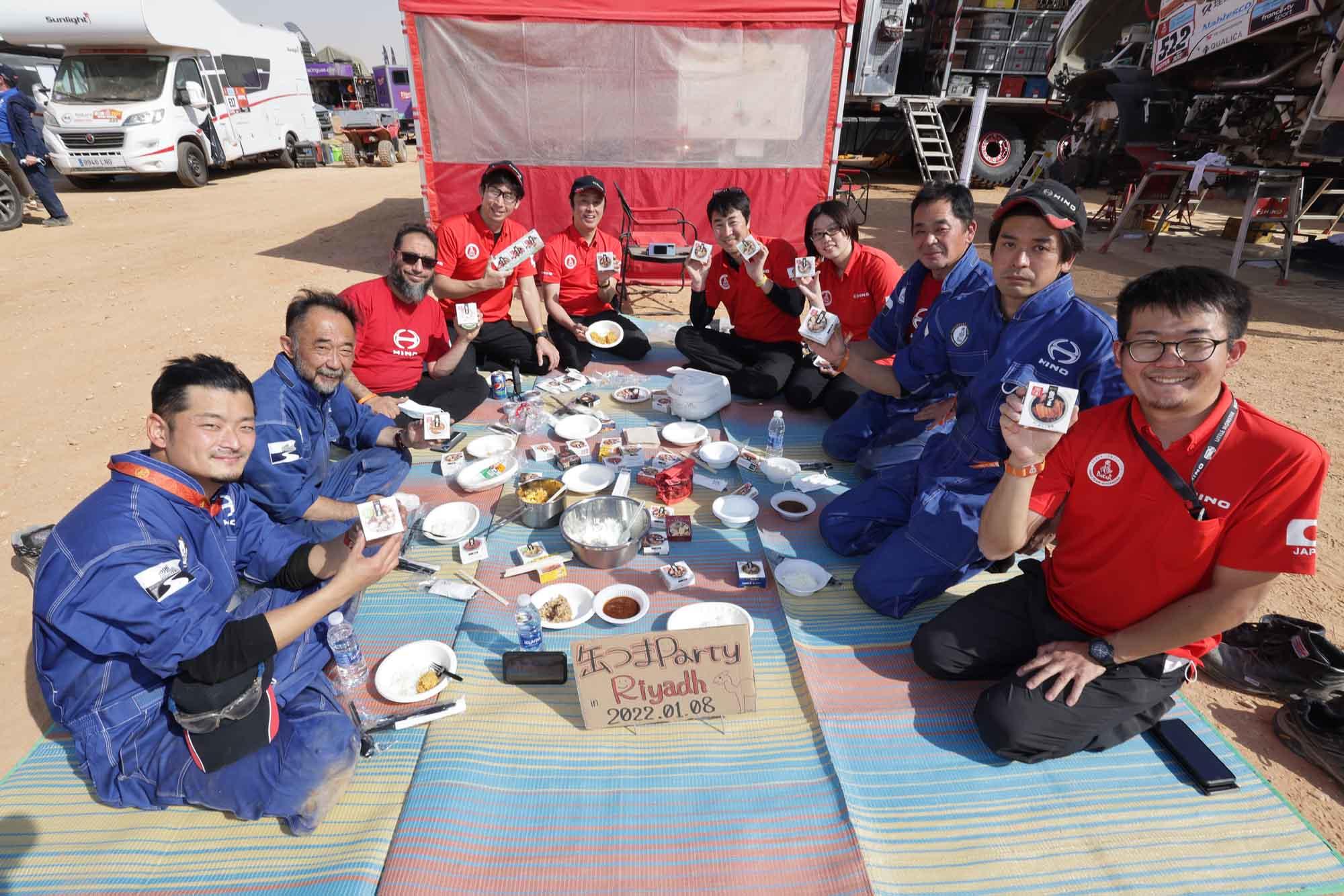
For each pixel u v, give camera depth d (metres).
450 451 3.82
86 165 13.23
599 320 5.35
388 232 10.50
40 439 4.36
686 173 7.04
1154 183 9.55
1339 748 2.22
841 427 3.87
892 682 2.42
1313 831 1.96
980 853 1.88
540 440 3.98
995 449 2.68
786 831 1.91
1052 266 2.44
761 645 2.57
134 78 13.44
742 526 3.24
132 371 5.40
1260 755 2.35
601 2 6.22
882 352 3.77
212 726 1.77
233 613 2.16
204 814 1.93
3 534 3.41
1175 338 1.65
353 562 1.86
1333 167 8.62
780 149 6.98
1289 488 1.70
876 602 2.72
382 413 3.79
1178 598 1.99
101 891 1.74
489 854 1.83
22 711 2.48
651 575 2.89
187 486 1.85
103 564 1.64
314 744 1.89
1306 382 5.32
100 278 7.89
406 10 6.11
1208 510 1.81
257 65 16.84
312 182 16.17
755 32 6.46
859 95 11.95
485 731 2.17
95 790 1.97
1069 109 11.07
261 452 2.74
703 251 4.67
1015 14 11.44
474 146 6.74
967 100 12.34
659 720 2.23
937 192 3.16
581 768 2.08
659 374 5.10
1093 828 1.95
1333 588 3.12
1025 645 2.31
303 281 7.87
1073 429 2.04
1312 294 7.75
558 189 7.02
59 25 12.33
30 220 11.01
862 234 10.21
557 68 6.46
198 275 8.05
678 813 1.95
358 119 21.12
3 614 2.94
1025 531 2.07
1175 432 1.84
